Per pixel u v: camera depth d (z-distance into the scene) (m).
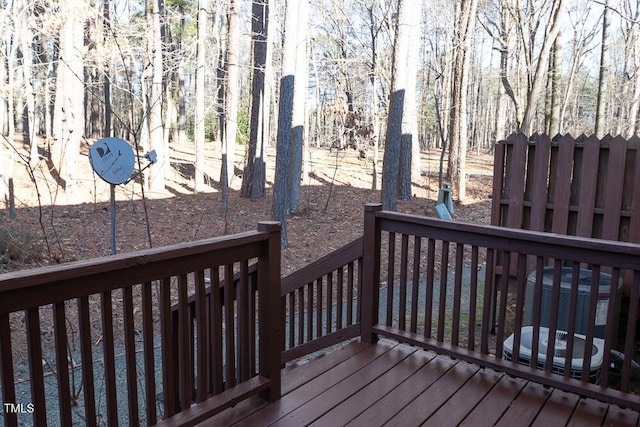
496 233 2.71
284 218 9.30
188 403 2.20
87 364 1.79
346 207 12.95
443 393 2.65
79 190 11.84
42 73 13.41
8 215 9.30
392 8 12.97
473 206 13.49
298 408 2.48
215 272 2.26
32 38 11.14
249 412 2.44
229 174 13.24
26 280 1.55
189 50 12.89
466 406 2.52
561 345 3.08
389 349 3.22
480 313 5.68
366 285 3.31
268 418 2.38
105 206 10.91
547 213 4.45
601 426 2.35
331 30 16.66
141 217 10.47
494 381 2.78
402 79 10.52
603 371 2.48
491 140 33.81
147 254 1.90
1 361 1.56
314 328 5.80
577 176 4.28
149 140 12.79
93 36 8.59
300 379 2.81
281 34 15.37
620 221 4.09
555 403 2.55
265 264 2.47
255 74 12.97
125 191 11.76
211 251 2.20
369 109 17.38
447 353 2.98
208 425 2.31
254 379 2.52
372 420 2.38
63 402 1.73
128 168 4.64
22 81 10.18
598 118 15.82
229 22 12.70
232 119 13.20
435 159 21.91
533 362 2.70
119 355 4.98
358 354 3.15
